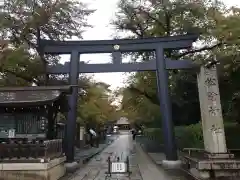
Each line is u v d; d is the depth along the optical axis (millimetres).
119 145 41781
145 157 24031
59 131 19438
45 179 11352
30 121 13203
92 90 25766
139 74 26844
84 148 33688
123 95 31688
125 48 18828
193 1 21391
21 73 17266
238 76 14773
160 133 28312
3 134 13000
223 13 16500
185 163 16328
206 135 14422
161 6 22609
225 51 13289
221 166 12078
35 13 16594
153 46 18828
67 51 18656
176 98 22734
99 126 47344
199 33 18438
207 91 14430
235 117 15797
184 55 22344
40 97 12789
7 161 11555
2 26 16156
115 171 14672
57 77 20828
